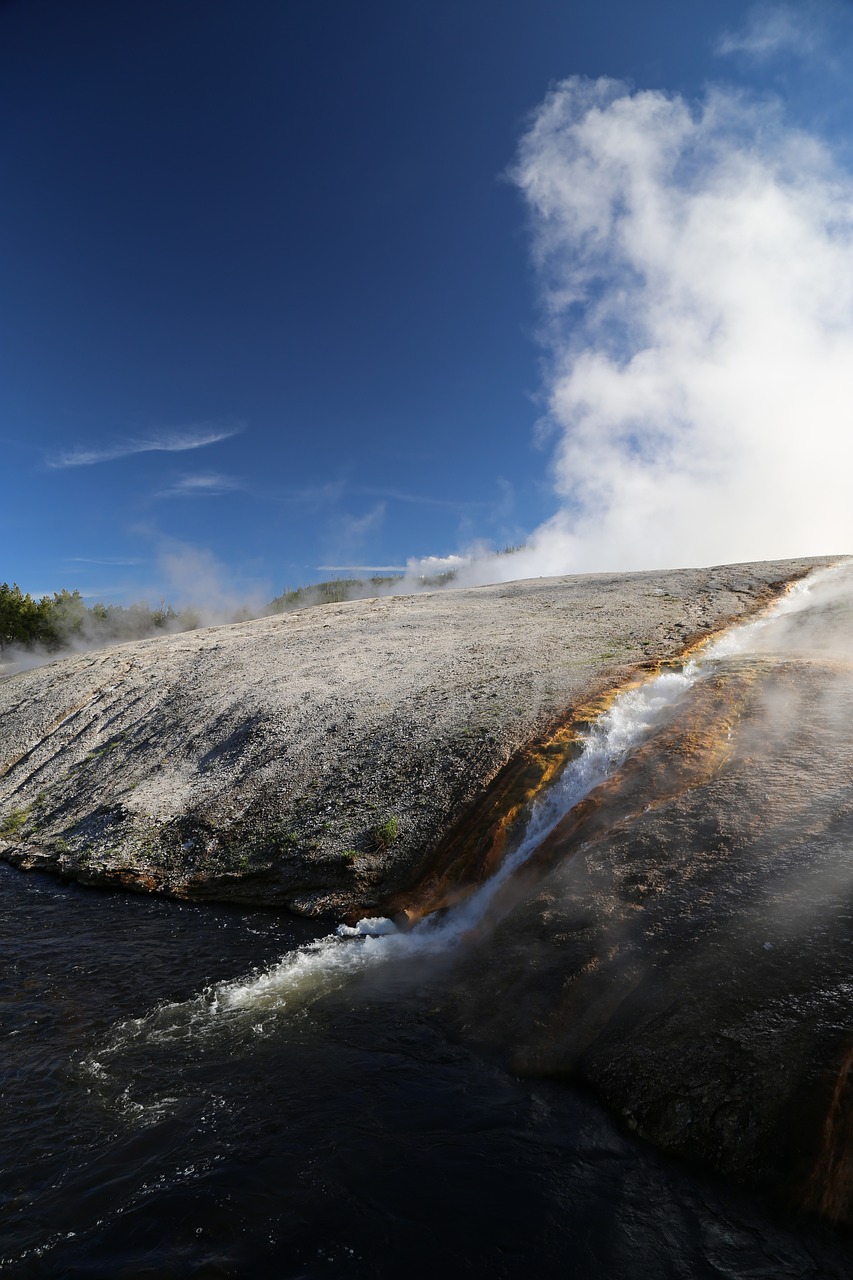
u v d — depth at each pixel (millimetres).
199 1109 7238
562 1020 7938
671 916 8430
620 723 14922
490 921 11172
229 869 15250
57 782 23000
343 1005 9438
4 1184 6184
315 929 12656
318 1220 5684
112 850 17047
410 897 13023
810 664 14758
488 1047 8109
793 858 8500
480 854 12953
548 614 29188
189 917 13641
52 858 17797
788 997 6699
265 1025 9000
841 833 8602
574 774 13641
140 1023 9188
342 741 18875
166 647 34500
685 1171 6074
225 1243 5473
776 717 12688
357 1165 6316
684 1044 6852
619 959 8195
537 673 19703
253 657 29188
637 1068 6973
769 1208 5609
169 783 19953
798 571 30953
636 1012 7520
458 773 15539
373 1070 7848
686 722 13367
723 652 19328
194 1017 9305
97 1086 7715
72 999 9984
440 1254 5328
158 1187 6094
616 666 18875
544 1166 6246
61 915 13953
